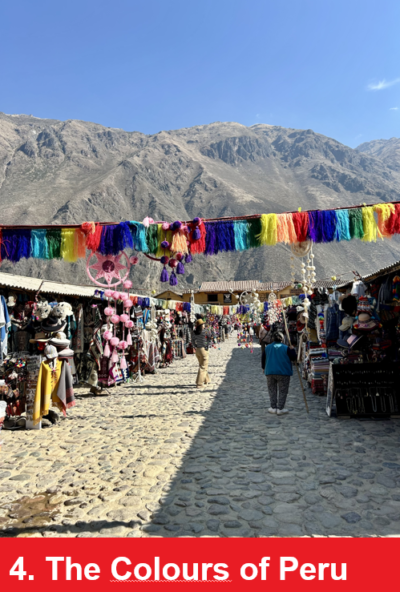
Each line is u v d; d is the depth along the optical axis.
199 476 4.24
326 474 4.16
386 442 5.14
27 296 7.77
